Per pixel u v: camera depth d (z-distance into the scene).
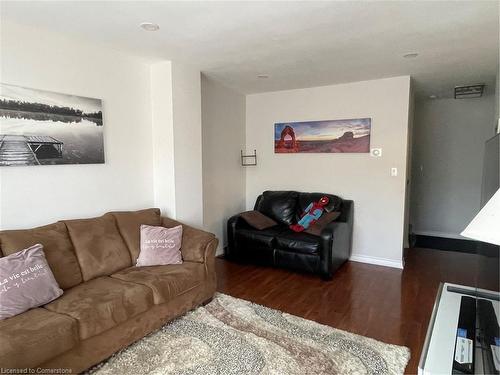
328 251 3.42
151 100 3.38
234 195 4.70
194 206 3.57
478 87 4.33
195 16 2.21
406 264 4.05
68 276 2.30
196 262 2.80
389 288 3.28
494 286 1.32
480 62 3.22
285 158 4.62
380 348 2.21
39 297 1.98
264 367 2.01
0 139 2.26
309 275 3.65
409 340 2.33
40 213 2.52
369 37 2.58
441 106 5.36
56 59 2.57
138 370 1.99
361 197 4.13
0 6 2.05
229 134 4.51
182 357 2.11
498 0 1.99
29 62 2.40
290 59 3.15
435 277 3.59
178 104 3.30
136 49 2.88
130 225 2.88
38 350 1.64
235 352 2.16
